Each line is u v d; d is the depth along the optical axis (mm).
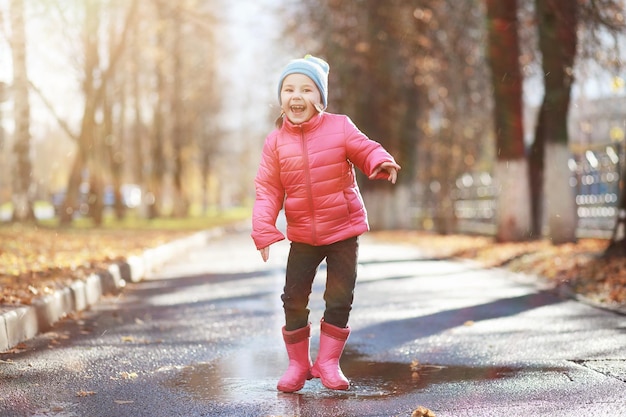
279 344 7809
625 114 27062
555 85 18219
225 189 101125
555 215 18578
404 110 33156
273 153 5797
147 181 49188
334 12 30188
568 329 8383
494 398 5320
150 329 8867
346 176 5762
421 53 28766
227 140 72875
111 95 40125
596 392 5402
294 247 5875
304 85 5652
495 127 21172
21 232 23219
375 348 7492
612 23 16500
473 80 29016
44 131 67875
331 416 4918
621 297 10562
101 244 20109
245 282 14414
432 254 21078
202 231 33156
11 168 26328
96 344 7828
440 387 5715
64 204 32406
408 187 35625
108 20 34906
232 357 7109
